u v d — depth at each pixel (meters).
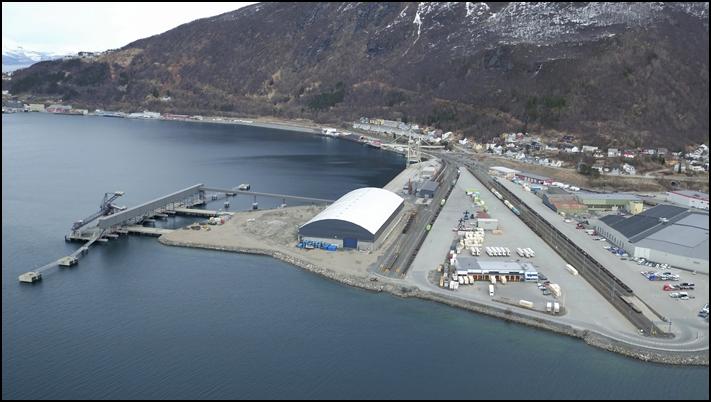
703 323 73.69
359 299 81.00
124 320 73.12
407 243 105.62
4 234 109.94
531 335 70.75
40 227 114.94
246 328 71.50
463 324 73.50
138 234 110.62
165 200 125.06
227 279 87.50
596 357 65.69
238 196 146.88
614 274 91.56
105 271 90.31
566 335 70.81
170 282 86.00
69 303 78.06
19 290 82.38
